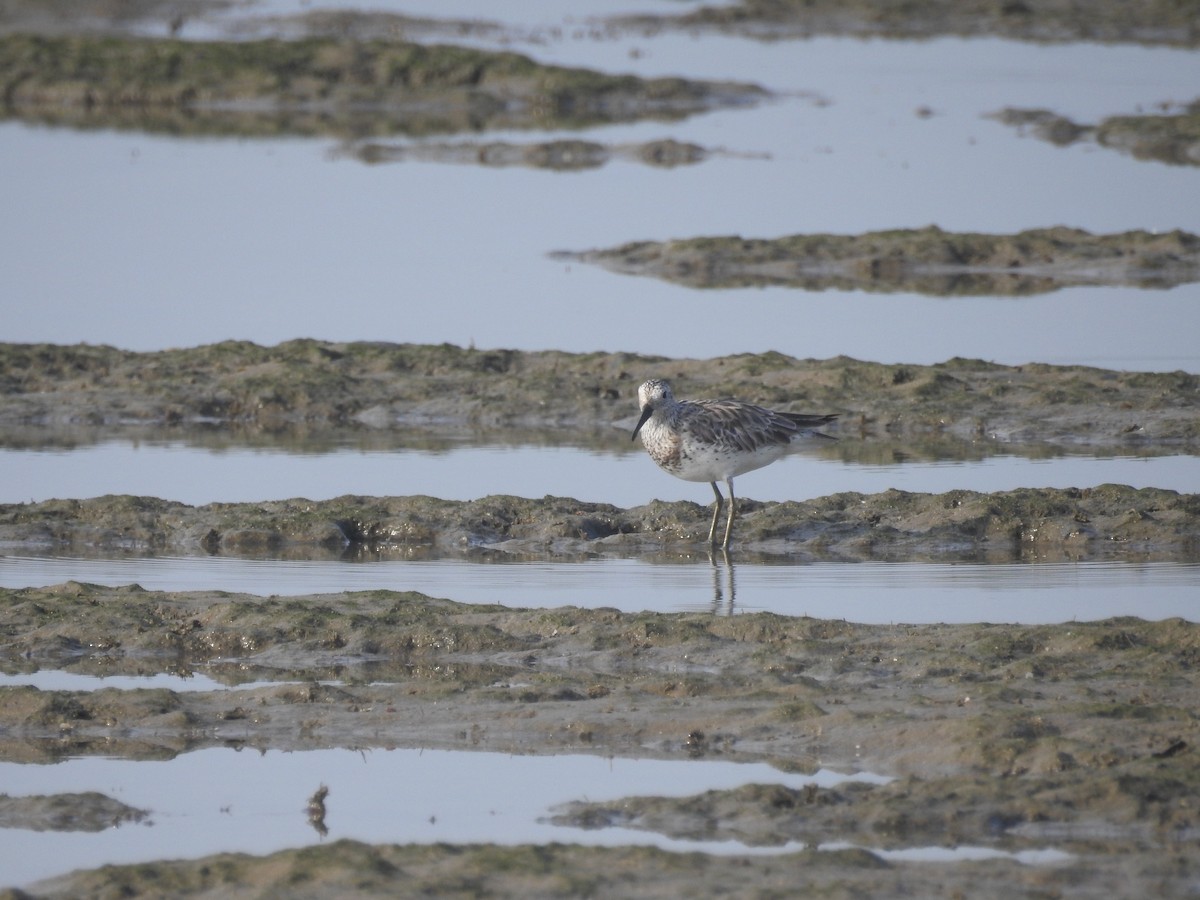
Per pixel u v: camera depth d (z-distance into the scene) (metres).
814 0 68.00
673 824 9.96
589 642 13.23
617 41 62.66
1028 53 58.81
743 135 46.22
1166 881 8.88
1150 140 43.62
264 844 9.94
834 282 32.06
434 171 41.81
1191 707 11.08
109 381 25.08
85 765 11.30
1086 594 14.61
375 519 17.67
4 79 52.22
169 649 13.57
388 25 64.19
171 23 63.16
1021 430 21.86
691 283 31.98
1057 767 10.12
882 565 16.08
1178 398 22.45
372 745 11.46
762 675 12.33
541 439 22.53
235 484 19.77
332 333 28.39
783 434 16.95
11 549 17.23
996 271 32.56
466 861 9.27
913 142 44.94
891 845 9.50
